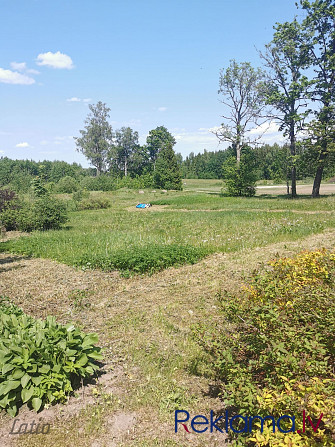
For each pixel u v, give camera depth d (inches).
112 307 248.1
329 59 1147.9
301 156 1263.5
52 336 146.5
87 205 1248.8
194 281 294.5
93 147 2775.6
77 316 233.9
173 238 485.4
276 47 1278.3
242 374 113.8
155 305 246.5
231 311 161.3
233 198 1354.6
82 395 144.2
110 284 299.6
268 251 378.0
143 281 305.4
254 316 137.0
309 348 106.1
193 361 166.7
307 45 1213.1
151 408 135.5
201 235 503.2
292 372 103.9
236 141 1573.6
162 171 2186.3
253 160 1603.1
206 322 207.8
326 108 1155.3
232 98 1533.0
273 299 149.4
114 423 128.0
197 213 847.7
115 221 770.2
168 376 156.0
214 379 152.8
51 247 458.3
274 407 98.3
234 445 108.0
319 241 409.4
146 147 3240.7
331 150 1151.0
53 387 139.3
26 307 251.1
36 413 134.4
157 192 1916.8
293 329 116.3
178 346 183.5
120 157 3100.4
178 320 218.1
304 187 2048.5
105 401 140.0
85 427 125.8
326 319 122.2
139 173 3206.2
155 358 172.6
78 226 709.3
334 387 96.6
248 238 458.3
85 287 293.4
